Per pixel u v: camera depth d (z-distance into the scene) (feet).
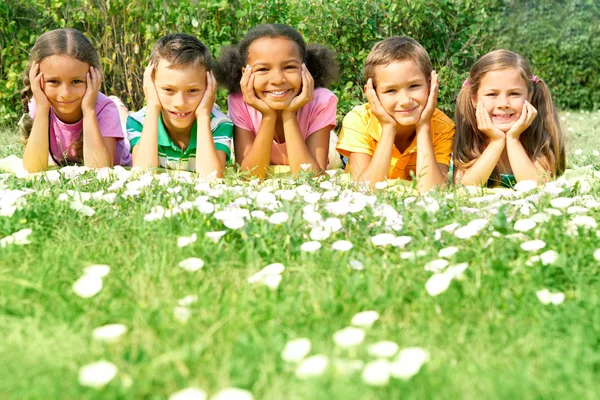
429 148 10.74
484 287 5.58
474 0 19.49
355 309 5.23
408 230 7.19
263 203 8.03
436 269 5.88
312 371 4.03
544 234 6.75
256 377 4.22
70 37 11.44
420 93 10.70
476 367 4.35
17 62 19.34
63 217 7.64
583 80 34.47
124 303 5.41
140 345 4.69
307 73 11.04
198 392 3.82
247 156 11.46
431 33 19.22
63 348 4.63
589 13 34.01
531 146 11.73
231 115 12.30
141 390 4.05
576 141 18.84
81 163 12.55
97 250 6.71
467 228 6.61
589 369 4.31
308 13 18.49
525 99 11.12
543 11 34.35
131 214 7.88
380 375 3.98
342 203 7.66
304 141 11.57
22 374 4.23
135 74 18.61
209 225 7.29
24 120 12.89
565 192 8.95
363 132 11.62
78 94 11.52
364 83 19.40
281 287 5.75
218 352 4.59
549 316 5.04
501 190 10.53
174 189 8.61
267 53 10.82
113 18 18.26
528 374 4.21
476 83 11.30
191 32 17.37
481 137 11.76
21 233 6.64
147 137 11.37
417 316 5.18
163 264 6.07
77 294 5.42
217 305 5.35
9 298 5.36
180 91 11.14
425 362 4.34
